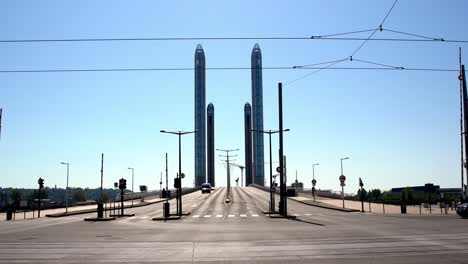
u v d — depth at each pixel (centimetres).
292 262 1631
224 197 10319
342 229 2989
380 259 1672
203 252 1908
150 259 1728
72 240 2425
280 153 4981
